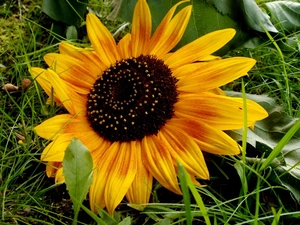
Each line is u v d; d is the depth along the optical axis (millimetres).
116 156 319
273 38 419
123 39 379
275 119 355
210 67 341
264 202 327
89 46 433
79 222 301
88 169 276
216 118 325
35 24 466
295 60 434
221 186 339
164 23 367
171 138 323
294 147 339
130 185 303
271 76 437
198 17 403
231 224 315
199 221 316
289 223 315
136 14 369
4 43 447
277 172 324
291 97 404
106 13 491
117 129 323
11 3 490
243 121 321
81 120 335
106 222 293
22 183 338
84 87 355
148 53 367
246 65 336
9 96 373
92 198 303
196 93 339
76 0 453
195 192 251
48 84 351
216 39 355
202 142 317
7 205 321
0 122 378
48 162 321
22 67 418
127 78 339
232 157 323
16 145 358
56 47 443
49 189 316
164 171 306
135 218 319
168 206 316
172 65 354
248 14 397
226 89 418
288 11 461
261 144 341
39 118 373
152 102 326
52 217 303
